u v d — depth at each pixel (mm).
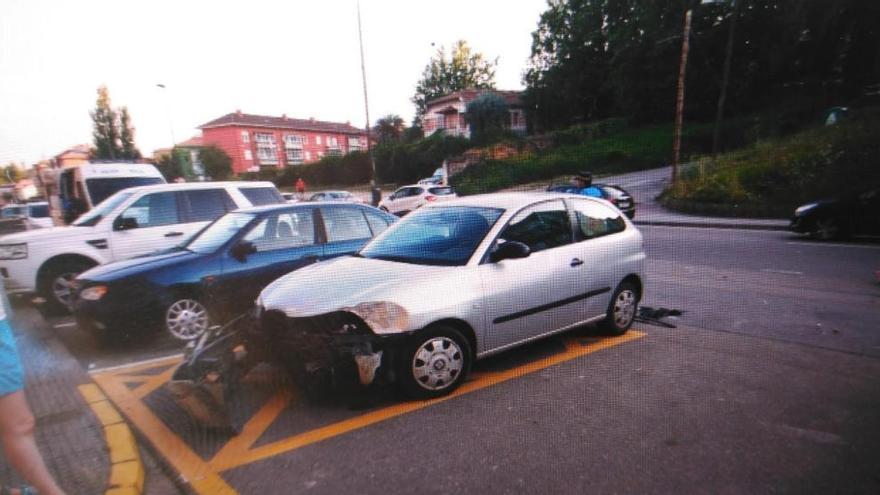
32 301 6734
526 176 27344
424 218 4395
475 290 3537
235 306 4887
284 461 2762
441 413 3242
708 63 33156
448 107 46812
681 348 4316
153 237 6695
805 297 5828
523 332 3879
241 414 3150
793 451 2709
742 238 10641
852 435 2855
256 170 46969
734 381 3611
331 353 3145
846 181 12414
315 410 3328
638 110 36625
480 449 2816
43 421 3135
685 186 16656
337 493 2473
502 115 38594
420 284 3385
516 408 3291
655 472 2553
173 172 30469
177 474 2676
